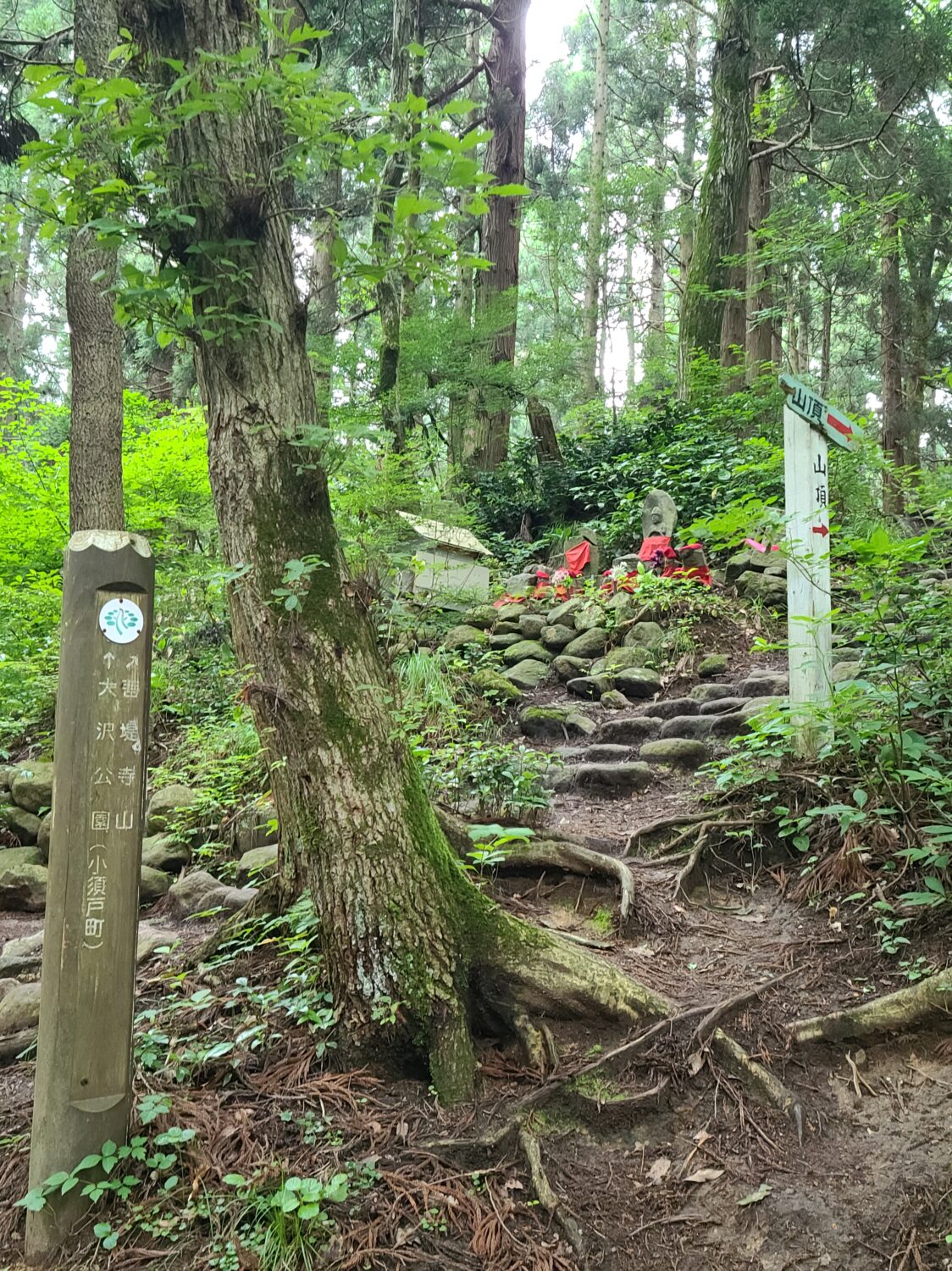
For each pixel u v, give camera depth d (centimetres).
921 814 364
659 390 1546
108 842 233
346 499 546
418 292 1052
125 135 255
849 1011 293
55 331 2209
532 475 1250
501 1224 227
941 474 528
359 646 304
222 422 305
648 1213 238
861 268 1667
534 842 404
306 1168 239
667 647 708
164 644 774
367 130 297
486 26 1964
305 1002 299
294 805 311
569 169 2367
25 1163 257
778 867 396
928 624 405
